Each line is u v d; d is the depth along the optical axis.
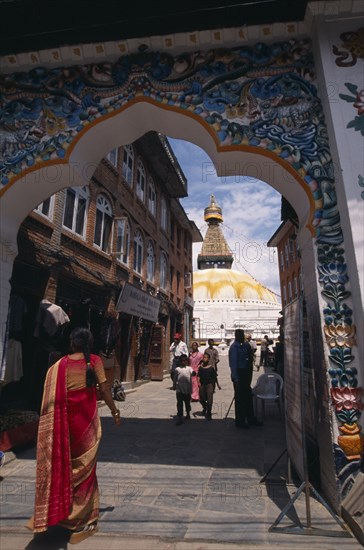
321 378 3.78
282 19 4.27
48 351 7.27
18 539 2.97
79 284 9.27
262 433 6.55
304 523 3.21
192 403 10.03
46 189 4.89
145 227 15.41
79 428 3.16
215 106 4.36
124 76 4.62
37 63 4.83
